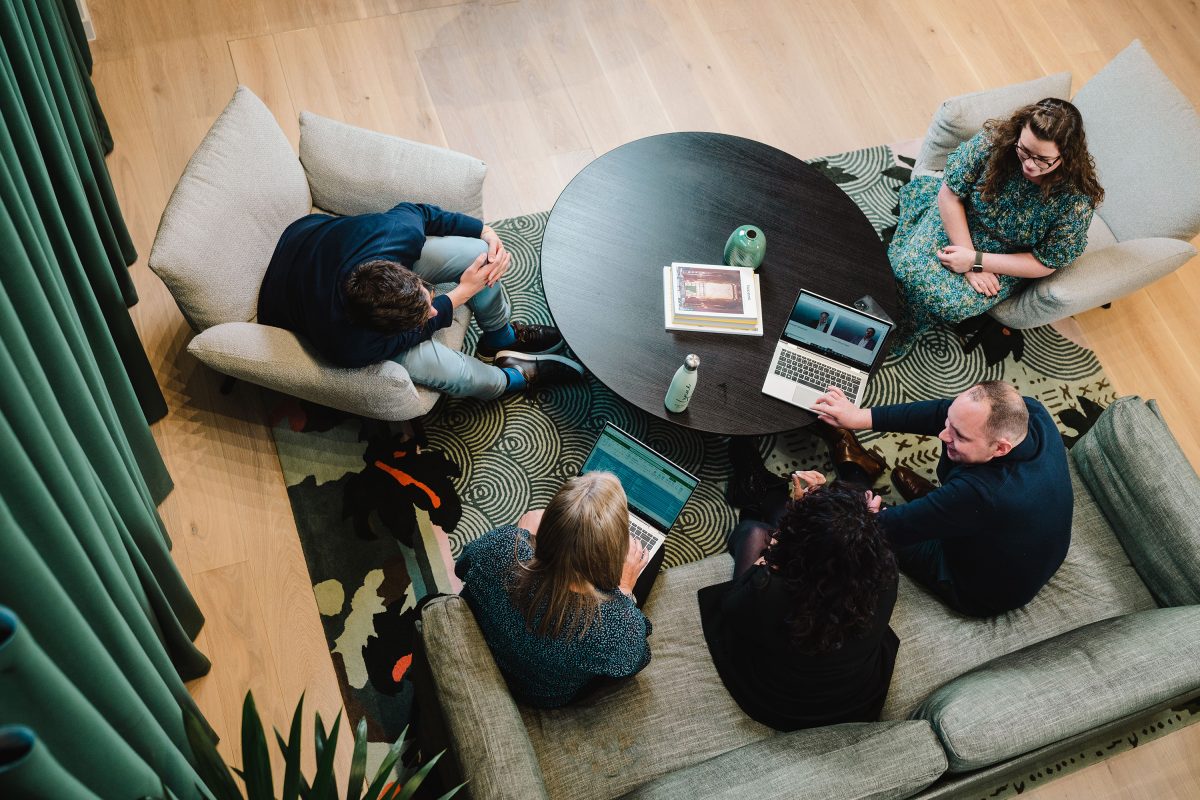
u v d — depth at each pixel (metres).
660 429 2.91
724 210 2.79
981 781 2.04
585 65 3.71
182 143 3.33
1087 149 2.80
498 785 1.77
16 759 0.82
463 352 2.91
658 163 2.86
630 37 3.80
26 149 1.75
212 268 2.40
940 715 1.98
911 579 2.43
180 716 1.74
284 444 2.78
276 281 2.47
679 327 2.57
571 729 2.10
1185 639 2.10
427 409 2.57
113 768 1.24
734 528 2.61
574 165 3.46
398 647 2.49
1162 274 2.79
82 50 3.28
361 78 3.57
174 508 2.65
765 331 2.61
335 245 2.39
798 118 3.69
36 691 1.00
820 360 2.58
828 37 3.92
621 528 1.73
